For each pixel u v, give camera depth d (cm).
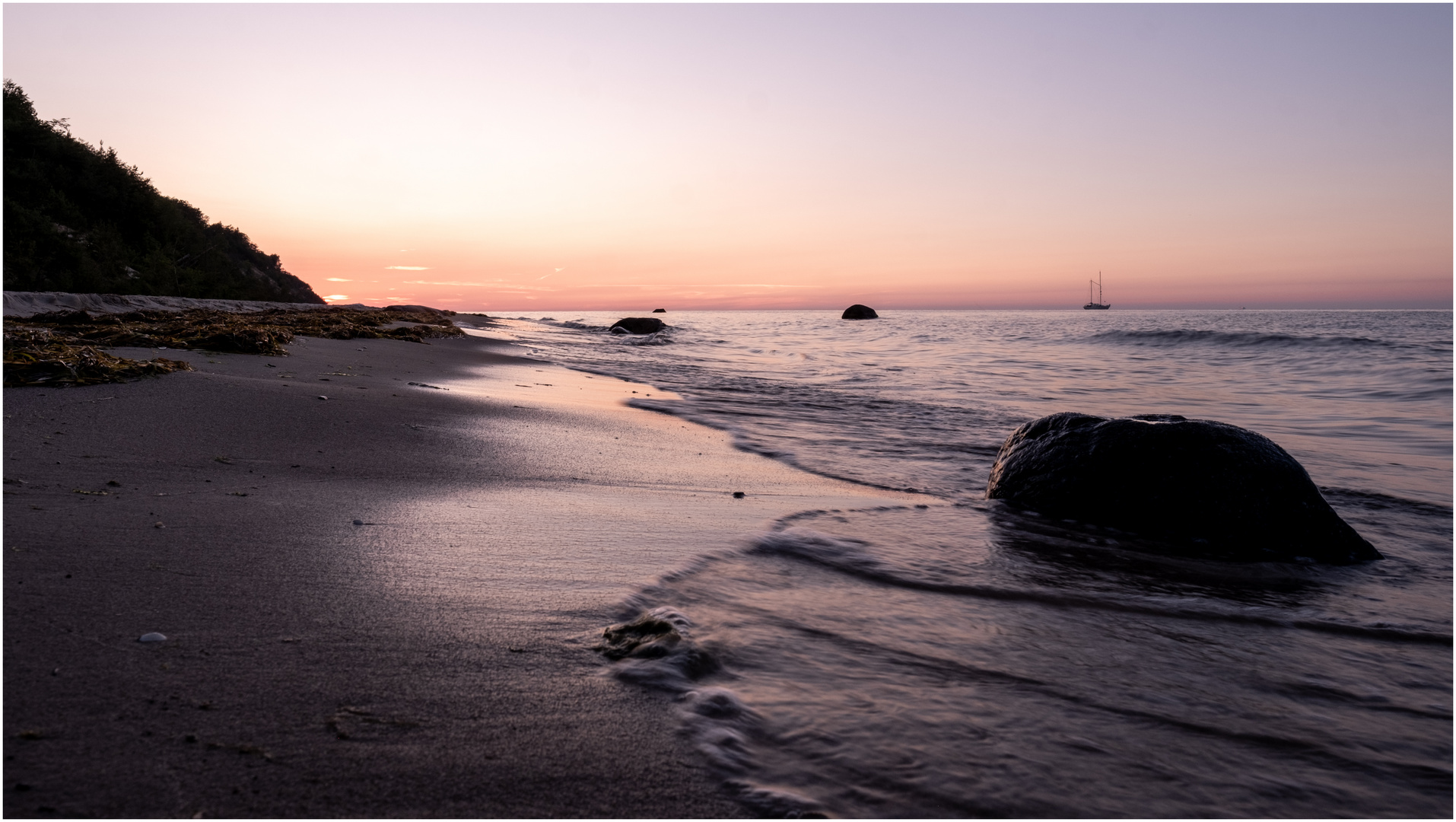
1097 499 537
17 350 709
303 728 203
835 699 245
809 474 653
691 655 260
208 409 637
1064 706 253
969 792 199
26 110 3634
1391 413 1176
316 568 320
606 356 2103
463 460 574
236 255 6088
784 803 189
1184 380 1659
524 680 239
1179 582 411
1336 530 492
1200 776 216
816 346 3031
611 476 571
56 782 173
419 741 202
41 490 392
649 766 200
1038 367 1989
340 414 686
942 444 830
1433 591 415
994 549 450
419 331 1916
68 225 3269
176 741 192
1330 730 249
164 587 285
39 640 236
